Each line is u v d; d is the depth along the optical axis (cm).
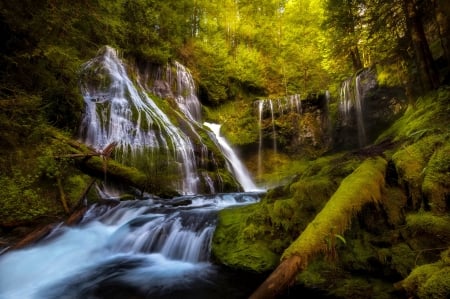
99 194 870
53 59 718
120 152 1061
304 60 2228
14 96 652
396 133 676
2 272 485
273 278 282
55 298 424
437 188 331
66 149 826
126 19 1602
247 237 466
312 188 441
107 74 1331
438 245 312
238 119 1884
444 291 236
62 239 604
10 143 697
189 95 1875
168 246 550
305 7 2523
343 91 1560
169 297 410
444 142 376
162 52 1719
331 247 324
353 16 1098
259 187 1656
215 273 453
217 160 1367
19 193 666
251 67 2255
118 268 508
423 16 802
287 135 1827
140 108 1291
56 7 625
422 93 729
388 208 379
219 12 2561
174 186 1079
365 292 333
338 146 1631
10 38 657
